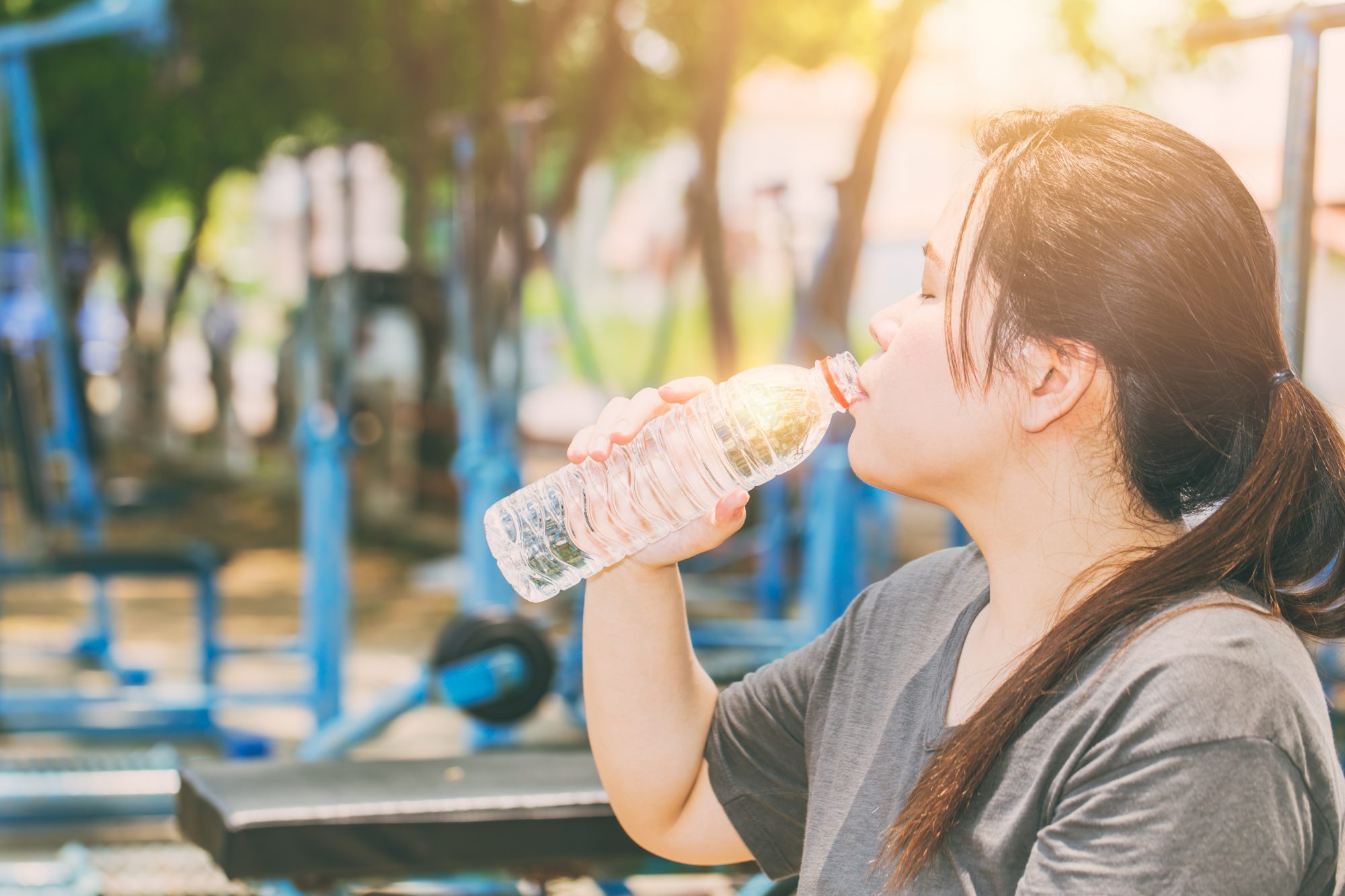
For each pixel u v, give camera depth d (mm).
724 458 1157
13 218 12062
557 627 4875
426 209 9492
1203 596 859
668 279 8008
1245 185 918
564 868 1826
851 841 1005
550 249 5207
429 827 1744
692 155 8203
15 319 5078
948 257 974
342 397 4340
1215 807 772
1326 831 798
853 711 1081
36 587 7805
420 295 9125
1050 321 893
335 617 4363
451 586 7996
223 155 11641
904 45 6488
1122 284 877
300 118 10164
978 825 889
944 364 958
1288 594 921
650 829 1241
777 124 21031
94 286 17750
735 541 6746
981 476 961
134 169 12500
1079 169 901
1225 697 794
